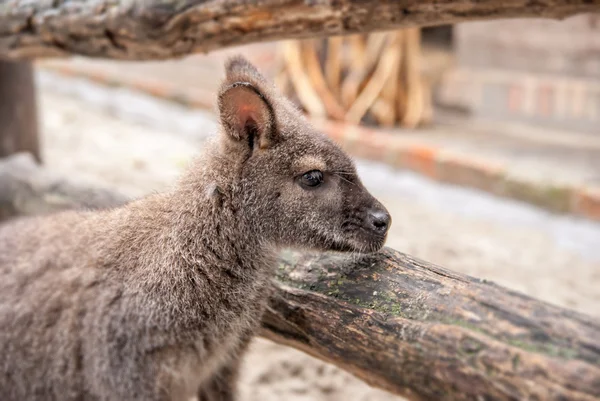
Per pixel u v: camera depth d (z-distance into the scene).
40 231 1.20
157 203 1.14
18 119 1.78
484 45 2.84
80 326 1.13
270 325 1.12
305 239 1.12
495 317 0.96
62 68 3.68
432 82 2.81
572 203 1.93
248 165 1.12
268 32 1.18
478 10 1.08
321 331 1.06
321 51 2.68
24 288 1.16
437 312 0.99
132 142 2.72
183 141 2.79
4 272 1.18
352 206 1.11
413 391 0.99
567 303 1.54
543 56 2.66
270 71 2.95
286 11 1.15
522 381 0.93
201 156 1.15
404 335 1.00
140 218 1.14
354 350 1.04
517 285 1.59
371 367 1.02
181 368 1.12
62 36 1.28
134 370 1.11
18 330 1.15
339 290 1.07
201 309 1.11
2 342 1.16
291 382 1.39
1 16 1.30
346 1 1.11
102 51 1.29
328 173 1.12
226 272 1.12
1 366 1.16
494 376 0.94
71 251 1.16
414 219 1.99
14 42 1.32
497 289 0.98
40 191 1.45
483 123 2.86
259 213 1.12
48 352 1.15
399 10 1.10
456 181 2.19
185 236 1.11
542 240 1.86
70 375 1.14
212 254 1.11
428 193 2.21
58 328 1.14
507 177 2.06
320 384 1.39
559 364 0.93
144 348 1.10
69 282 1.14
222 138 1.12
